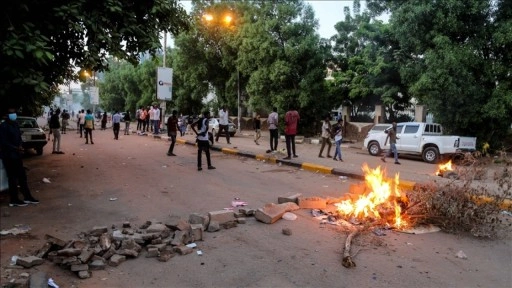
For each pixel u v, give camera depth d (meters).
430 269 4.72
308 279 4.38
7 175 7.46
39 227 6.14
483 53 16.77
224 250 5.23
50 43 7.91
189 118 30.28
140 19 8.66
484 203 6.52
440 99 16.64
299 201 7.36
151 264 4.79
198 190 8.94
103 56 8.06
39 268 4.63
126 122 26.95
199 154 11.83
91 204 7.55
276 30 23.59
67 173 10.87
